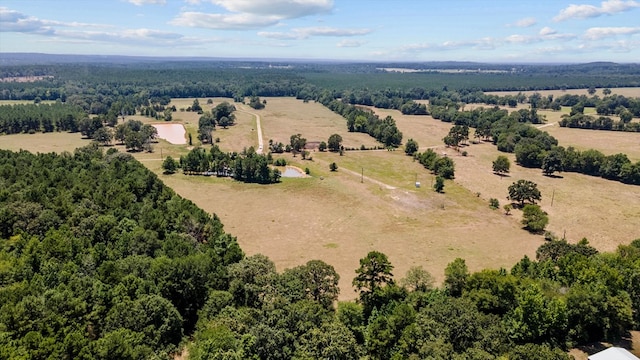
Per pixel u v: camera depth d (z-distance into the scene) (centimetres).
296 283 7344
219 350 5444
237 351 5588
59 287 6406
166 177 17525
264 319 6297
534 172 19025
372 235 12075
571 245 9256
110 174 13400
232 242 9556
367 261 7675
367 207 14400
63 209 9794
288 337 5891
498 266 10231
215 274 7544
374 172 18800
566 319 6819
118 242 8594
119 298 6456
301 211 13975
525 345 5844
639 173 17275
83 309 5981
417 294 7419
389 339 6209
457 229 12588
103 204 10788
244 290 7369
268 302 6762
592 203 15000
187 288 7188
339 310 7088
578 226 12962
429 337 6038
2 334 5172
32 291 6312
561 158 18812
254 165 17238
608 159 18325
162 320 6388
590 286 7275
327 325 6044
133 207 10775
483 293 7188
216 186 16588
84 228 9094
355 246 11312
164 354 5900
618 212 14162
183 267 7281
